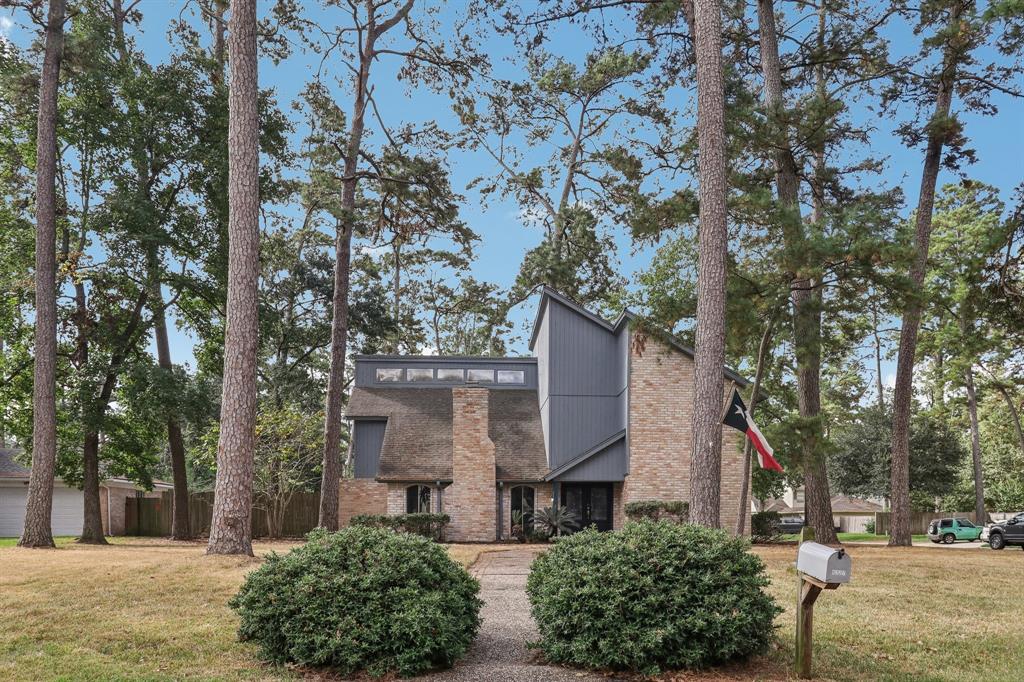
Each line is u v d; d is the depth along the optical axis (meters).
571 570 8.80
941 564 18.62
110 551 19.16
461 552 21.08
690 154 23.56
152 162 27.02
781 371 30.50
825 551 7.72
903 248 19.17
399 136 27.52
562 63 40.44
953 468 48.97
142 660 8.66
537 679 7.98
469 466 28.95
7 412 28.98
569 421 30.02
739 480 28.42
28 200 27.48
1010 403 45.09
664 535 8.88
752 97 22.58
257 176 17.23
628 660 8.09
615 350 30.56
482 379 34.47
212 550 15.97
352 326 43.56
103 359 27.34
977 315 21.80
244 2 17.28
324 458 26.66
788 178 23.30
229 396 16.44
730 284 21.11
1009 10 21.08
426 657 8.34
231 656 8.83
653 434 28.31
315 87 27.73
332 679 8.06
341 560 8.87
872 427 49.62
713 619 8.15
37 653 8.87
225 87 27.50
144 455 31.09
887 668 8.78
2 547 21.16
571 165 43.28
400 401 33.12
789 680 8.09
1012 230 20.33
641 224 22.34
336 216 25.98
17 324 28.78
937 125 23.62
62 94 26.75
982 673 8.73
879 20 24.64
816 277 19.70
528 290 45.38
